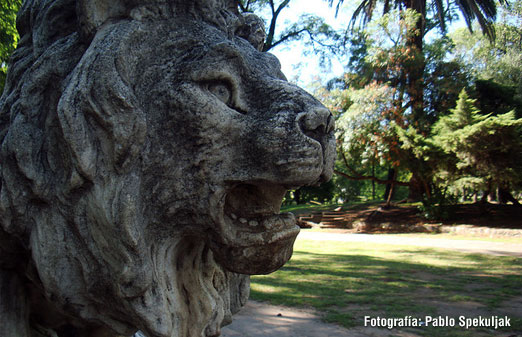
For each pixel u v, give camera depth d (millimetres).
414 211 15453
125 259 1038
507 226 12633
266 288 5020
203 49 1110
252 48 1351
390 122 13500
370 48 14734
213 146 1077
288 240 1175
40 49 1223
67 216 1079
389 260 7457
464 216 13992
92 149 1033
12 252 1267
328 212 17719
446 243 10352
